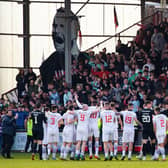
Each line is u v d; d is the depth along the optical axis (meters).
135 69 77.19
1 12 84.38
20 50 84.81
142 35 85.19
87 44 86.88
